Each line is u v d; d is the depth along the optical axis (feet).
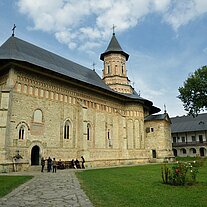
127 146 129.18
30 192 35.42
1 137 74.08
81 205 26.68
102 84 131.03
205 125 213.25
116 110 129.59
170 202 27.76
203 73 132.87
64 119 97.86
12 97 79.25
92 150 109.09
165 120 145.89
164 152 139.64
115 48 156.04
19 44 96.99
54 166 76.02
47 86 93.25
